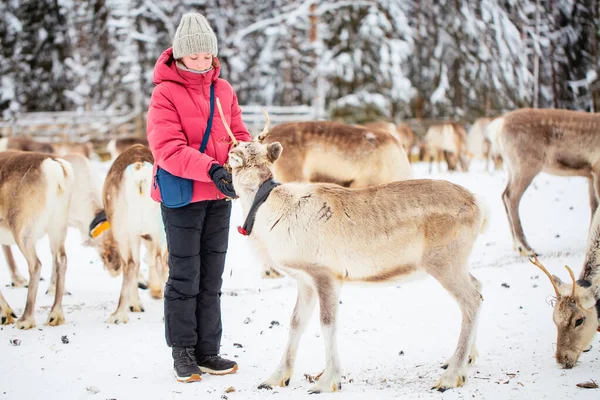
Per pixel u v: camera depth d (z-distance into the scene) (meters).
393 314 5.24
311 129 7.39
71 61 25.06
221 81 4.34
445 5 23.38
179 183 4.01
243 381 3.94
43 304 6.39
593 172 7.66
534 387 3.59
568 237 8.13
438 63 23.45
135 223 5.72
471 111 23.58
